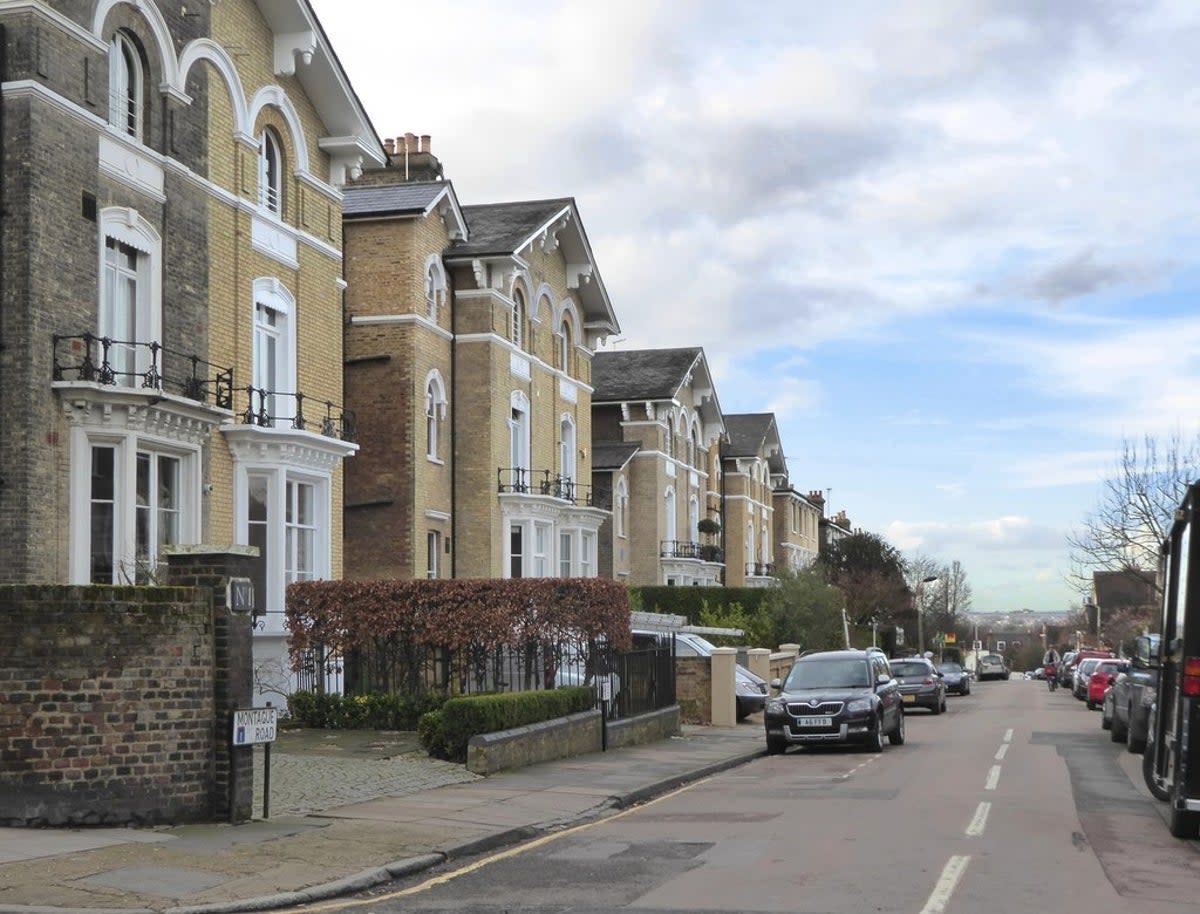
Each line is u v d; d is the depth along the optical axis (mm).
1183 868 11766
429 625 23375
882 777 20047
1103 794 17516
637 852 12695
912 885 10766
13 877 10586
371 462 33844
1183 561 13648
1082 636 129375
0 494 18969
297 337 27031
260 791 16047
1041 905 9977
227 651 13547
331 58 27281
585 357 45031
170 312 22406
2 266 19156
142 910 9727
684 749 24391
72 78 20172
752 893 10445
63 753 12672
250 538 24672
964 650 136625
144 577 19828
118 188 21219
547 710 21531
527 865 12062
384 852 12203
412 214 33781
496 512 36625
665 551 56750
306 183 27531
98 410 20016
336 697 23203
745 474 68938
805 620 56656
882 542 83938
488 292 36438
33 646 12672
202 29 23797
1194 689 12930
